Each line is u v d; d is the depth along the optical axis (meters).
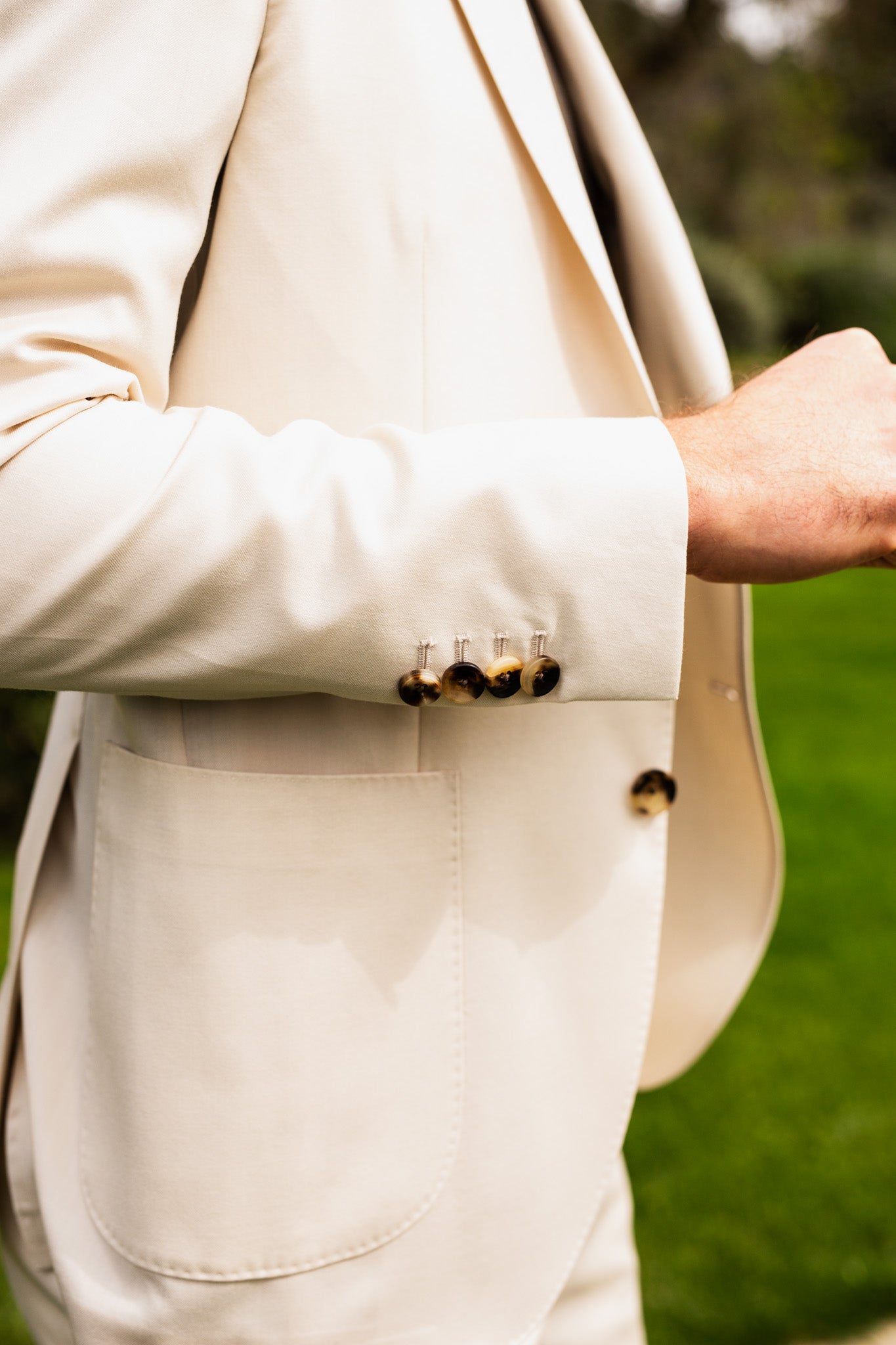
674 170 11.94
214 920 0.79
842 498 0.77
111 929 0.81
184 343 0.81
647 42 10.21
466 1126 0.83
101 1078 0.82
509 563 0.73
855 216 15.95
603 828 0.86
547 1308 0.86
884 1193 1.94
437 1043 0.82
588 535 0.74
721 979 1.02
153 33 0.73
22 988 0.91
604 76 0.89
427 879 0.82
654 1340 1.62
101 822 0.83
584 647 0.74
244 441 0.73
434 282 0.80
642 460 0.75
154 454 0.72
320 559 0.73
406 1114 0.82
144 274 0.73
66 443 0.72
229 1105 0.79
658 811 0.87
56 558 0.71
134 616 0.72
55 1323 0.93
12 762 3.10
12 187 0.72
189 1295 0.80
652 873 0.88
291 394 0.80
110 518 0.71
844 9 10.27
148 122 0.73
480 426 0.76
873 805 3.65
